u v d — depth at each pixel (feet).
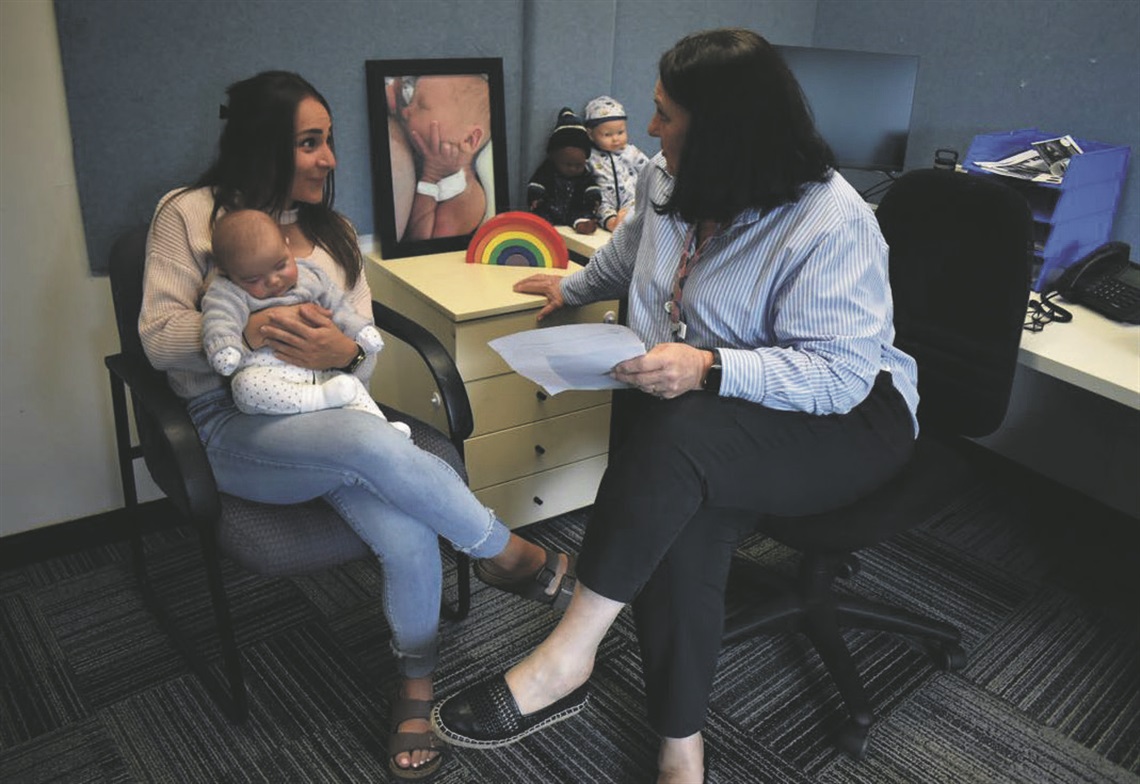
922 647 5.99
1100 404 7.20
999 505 7.70
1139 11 6.35
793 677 5.73
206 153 6.22
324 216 5.37
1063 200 5.78
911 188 5.18
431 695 5.03
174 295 4.85
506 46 7.17
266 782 4.89
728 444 4.40
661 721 4.54
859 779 5.01
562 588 5.42
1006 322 4.89
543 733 5.27
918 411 5.54
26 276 5.90
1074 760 5.17
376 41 6.59
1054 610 6.41
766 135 4.40
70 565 6.57
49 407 6.29
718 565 4.60
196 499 4.36
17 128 5.55
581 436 6.87
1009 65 7.25
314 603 6.24
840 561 5.74
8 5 5.30
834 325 4.50
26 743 5.09
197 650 5.69
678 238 5.08
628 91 7.95
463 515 4.83
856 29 8.34
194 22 5.87
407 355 6.84
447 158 7.02
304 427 4.70
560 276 6.46
